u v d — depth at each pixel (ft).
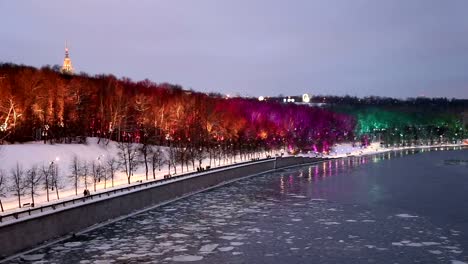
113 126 392.27
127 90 526.57
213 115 527.40
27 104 346.33
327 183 325.21
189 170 332.60
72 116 374.43
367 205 234.99
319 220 197.67
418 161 535.60
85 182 240.12
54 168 255.09
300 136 653.71
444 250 150.71
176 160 349.41
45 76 403.75
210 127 495.41
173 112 481.87
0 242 135.44
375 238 166.91
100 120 402.52
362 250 151.33
